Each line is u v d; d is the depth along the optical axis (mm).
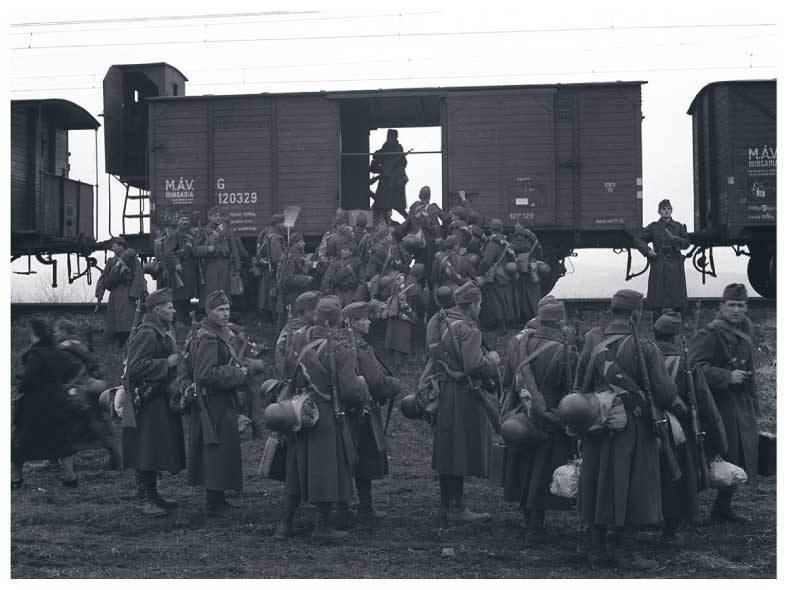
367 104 19672
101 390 9805
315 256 14961
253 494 9367
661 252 15133
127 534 7848
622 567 6832
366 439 8023
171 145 18141
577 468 7059
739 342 8070
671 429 6973
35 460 9766
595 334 7078
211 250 15617
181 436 8477
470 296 8133
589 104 17422
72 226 20844
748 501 8914
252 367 8617
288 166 17906
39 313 16641
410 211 15320
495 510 8719
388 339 13766
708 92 17891
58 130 20969
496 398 8266
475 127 17500
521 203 17391
